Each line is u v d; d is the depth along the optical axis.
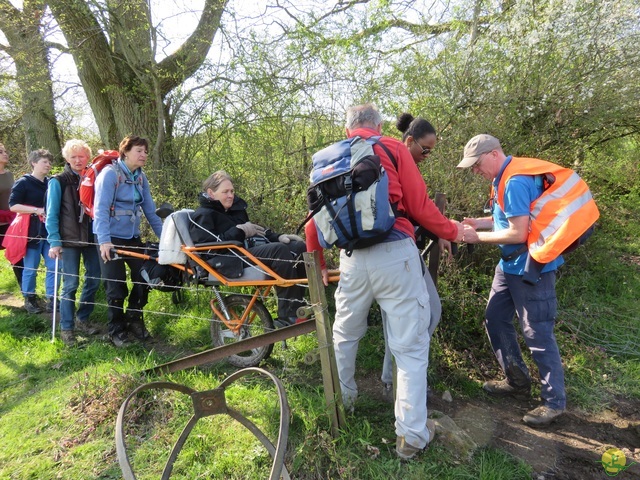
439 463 2.51
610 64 4.52
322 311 2.53
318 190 2.27
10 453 2.73
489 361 3.78
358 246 2.27
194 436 2.73
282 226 5.12
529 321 2.96
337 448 2.58
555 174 2.81
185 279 3.78
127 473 1.79
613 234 5.66
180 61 6.43
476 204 4.30
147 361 3.60
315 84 5.25
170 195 6.00
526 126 4.67
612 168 5.70
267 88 5.30
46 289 4.96
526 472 2.52
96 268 4.45
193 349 4.00
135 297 4.22
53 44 6.89
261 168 5.39
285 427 1.93
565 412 3.17
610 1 4.37
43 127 9.40
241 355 3.89
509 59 4.55
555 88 4.52
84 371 3.54
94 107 7.22
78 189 4.22
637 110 4.74
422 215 2.40
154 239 5.73
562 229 2.68
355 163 2.21
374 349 3.83
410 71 4.71
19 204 4.82
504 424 3.02
